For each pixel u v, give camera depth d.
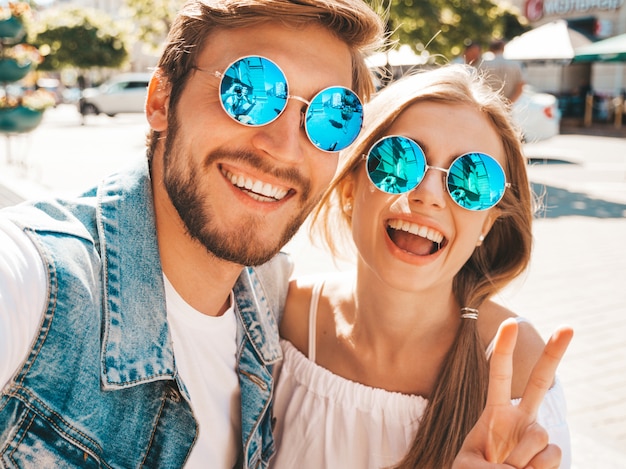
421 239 0.54
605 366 1.36
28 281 0.39
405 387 0.57
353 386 0.57
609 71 8.55
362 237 0.56
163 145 0.48
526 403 0.43
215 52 0.45
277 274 0.65
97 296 0.43
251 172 0.45
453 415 0.52
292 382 0.62
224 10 0.45
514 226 0.60
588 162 4.80
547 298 1.79
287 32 0.46
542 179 3.97
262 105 0.45
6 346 0.37
